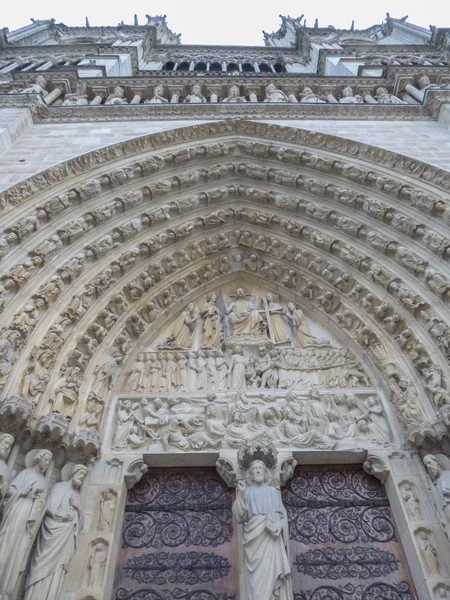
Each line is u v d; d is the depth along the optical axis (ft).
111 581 22.67
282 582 19.67
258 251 41.96
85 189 34.83
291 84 56.24
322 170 40.06
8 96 42.57
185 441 28.12
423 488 25.76
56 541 20.70
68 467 24.66
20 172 33.71
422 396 28.71
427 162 35.58
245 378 32.68
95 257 33.96
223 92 56.18
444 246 31.42
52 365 27.89
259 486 23.43
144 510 26.40
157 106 44.88
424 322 30.83
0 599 17.67
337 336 36.47
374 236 35.86
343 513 26.48
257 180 42.75
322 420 29.45
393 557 24.50
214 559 24.41
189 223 40.01
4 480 21.02
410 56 84.99
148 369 33.45
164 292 37.88
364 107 45.14
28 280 29.45
